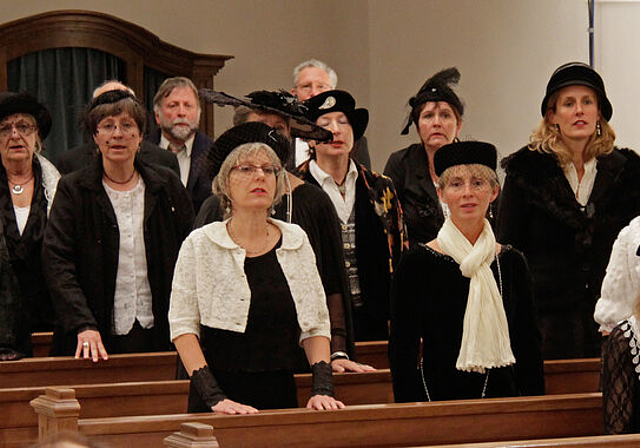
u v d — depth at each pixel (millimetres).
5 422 4562
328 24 13391
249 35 13172
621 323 4348
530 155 5812
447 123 6879
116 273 5797
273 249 4391
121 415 4871
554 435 4531
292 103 5367
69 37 11766
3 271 5637
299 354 4406
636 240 4730
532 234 5832
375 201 6219
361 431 4230
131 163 5891
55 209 5750
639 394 4262
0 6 12164
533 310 4930
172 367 5613
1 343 5566
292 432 4129
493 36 11492
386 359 6105
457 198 4793
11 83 11703
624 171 5836
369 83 12562
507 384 4863
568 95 5785
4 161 6559
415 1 12086
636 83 11508
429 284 4762
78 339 5539
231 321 4242
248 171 4309
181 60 12383
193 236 4363
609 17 11445
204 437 3643
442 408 4355
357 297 6199
